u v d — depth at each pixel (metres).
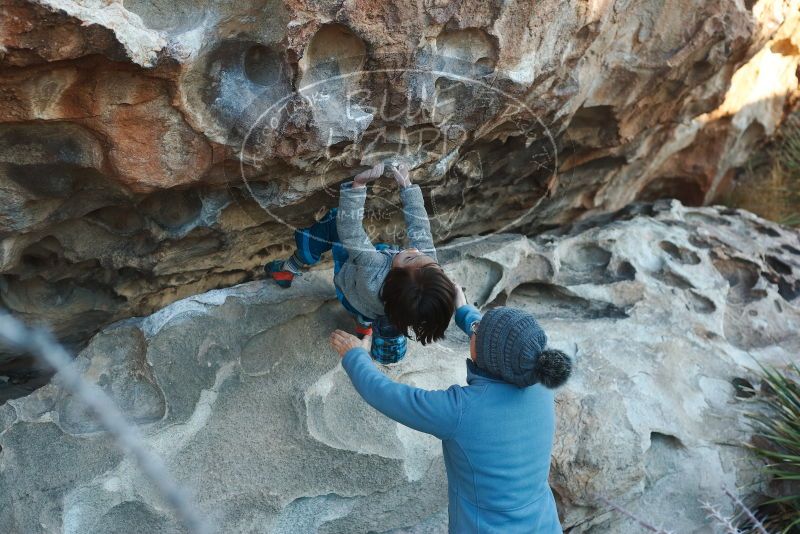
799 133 5.22
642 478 3.01
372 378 2.15
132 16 1.95
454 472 2.18
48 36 1.81
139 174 2.28
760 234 4.42
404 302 2.19
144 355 2.73
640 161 4.31
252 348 2.81
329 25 2.21
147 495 2.54
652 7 3.11
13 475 2.48
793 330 3.79
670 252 3.99
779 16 3.72
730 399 3.37
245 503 2.64
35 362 3.15
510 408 2.08
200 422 2.67
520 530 2.10
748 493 3.20
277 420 2.73
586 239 3.88
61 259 2.72
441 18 2.34
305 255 2.82
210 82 2.21
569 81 3.01
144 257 2.78
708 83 3.87
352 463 2.78
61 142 2.16
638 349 3.39
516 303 3.62
